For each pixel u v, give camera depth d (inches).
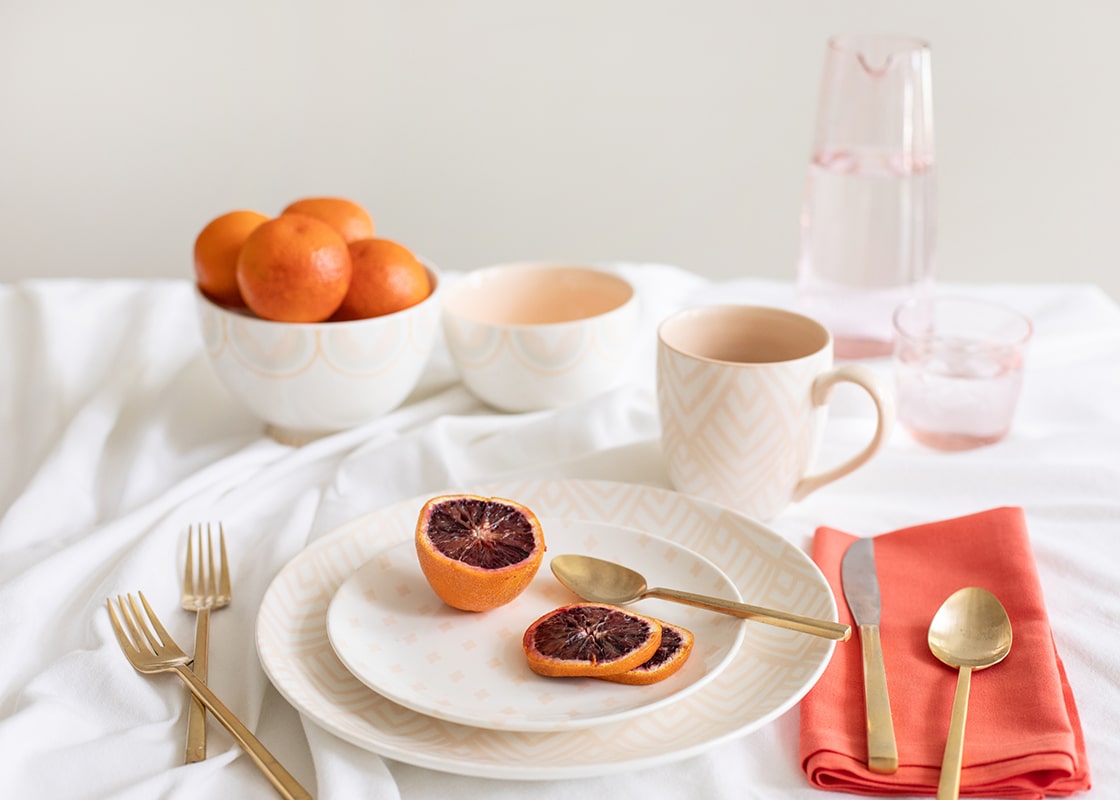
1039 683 32.9
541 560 35.4
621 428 44.5
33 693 33.4
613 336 45.2
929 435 44.0
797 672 33.1
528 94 84.6
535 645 33.5
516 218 89.0
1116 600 36.7
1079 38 78.8
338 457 43.6
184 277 93.4
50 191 90.2
